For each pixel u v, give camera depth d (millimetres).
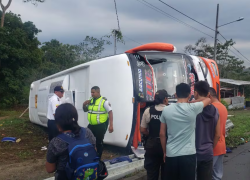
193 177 3266
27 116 18078
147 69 6465
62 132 2602
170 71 6871
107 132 6523
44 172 5156
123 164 5258
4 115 19281
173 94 6695
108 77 6598
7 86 23906
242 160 6414
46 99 10461
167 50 6711
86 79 7387
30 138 9555
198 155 3443
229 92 29375
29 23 25984
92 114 5312
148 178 4039
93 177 2506
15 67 24188
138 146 6250
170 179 3365
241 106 25641
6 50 22281
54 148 2451
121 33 20969
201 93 3596
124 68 6309
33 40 26391
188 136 3268
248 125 11758
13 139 8672
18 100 24906
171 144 3303
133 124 6129
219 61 40062
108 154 6633
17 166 5586
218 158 4211
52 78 10297
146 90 6289
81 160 2426
